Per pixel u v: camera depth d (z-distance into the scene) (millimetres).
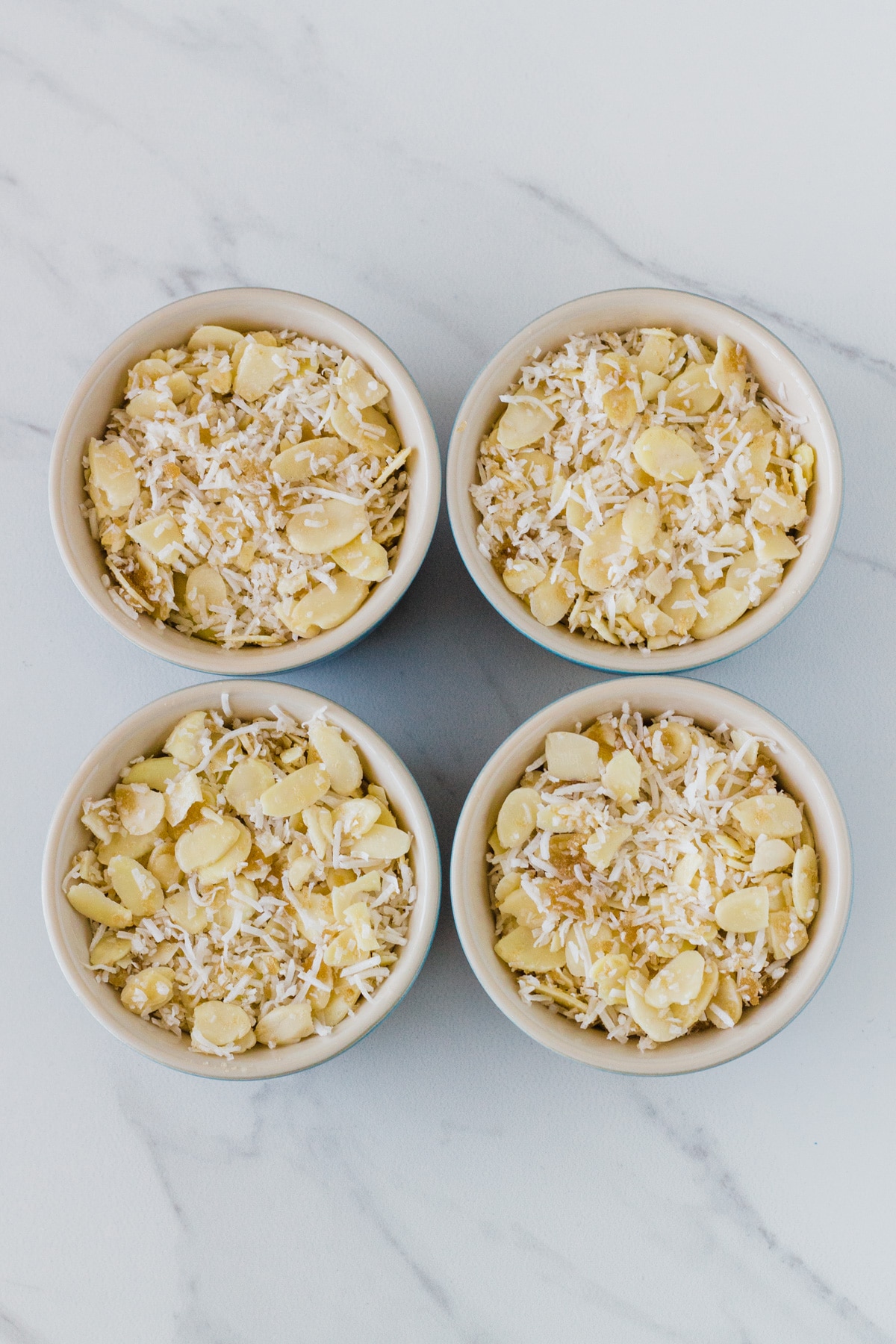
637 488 416
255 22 454
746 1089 442
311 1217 442
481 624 451
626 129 453
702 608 414
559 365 417
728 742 417
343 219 453
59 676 451
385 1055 444
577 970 406
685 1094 443
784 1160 441
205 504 418
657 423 417
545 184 453
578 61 454
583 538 413
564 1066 443
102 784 412
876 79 454
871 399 451
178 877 413
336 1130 443
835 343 452
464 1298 440
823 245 452
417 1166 442
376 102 454
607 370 413
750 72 454
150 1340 441
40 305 453
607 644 419
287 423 420
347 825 410
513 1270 440
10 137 454
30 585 452
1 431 452
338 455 420
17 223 454
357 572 415
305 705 411
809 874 404
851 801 447
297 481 418
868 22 454
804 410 414
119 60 454
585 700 409
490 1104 442
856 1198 440
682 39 454
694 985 400
